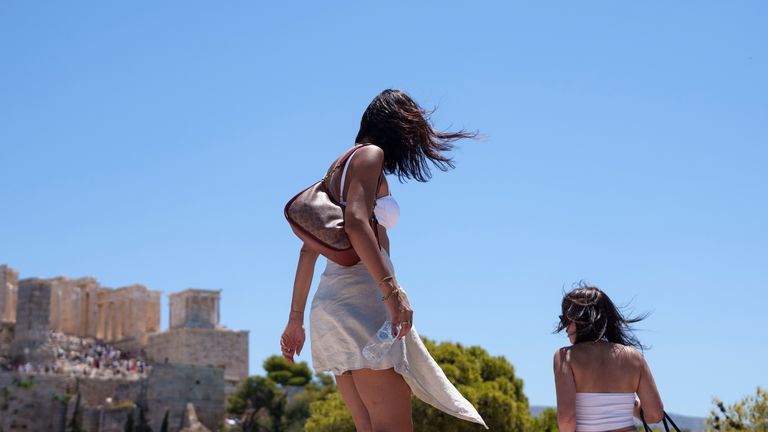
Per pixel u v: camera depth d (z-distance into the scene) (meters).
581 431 8.81
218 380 114.88
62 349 139.12
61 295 154.00
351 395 7.95
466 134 8.24
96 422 109.25
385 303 7.20
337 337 7.46
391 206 7.78
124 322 151.62
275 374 141.12
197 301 145.75
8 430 105.94
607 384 8.88
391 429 7.45
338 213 7.46
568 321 9.25
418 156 8.07
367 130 8.08
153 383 111.19
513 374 49.78
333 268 7.64
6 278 149.00
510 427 43.62
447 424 41.91
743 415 25.78
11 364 128.50
